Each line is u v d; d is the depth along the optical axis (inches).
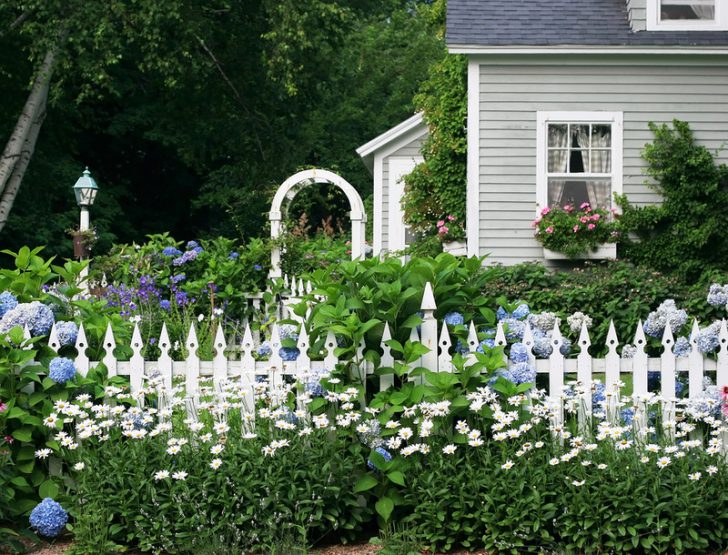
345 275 232.2
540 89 576.4
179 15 787.4
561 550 195.0
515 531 197.5
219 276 506.3
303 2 847.1
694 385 222.2
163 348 229.3
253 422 217.0
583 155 578.9
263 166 1002.7
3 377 218.5
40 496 214.7
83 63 778.2
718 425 213.2
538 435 215.3
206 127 1003.3
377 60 1419.8
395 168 853.8
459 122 638.5
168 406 224.1
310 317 227.5
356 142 1363.2
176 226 1239.5
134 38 792.9
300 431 210.8
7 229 964.0
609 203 575.5
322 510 205.6
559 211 567.2
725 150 571.8
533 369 217.0
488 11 593.9
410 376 217.9
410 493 207.3
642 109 573.9
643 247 567.5
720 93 572.7
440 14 816.9
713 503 198.1
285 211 609.0
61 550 206.8
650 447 199.5
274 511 202.5
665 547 194.4
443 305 230.1
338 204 1314.0
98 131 1079.6
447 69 652.7
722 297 250.1
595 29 577.3
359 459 210.7
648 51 565.0
